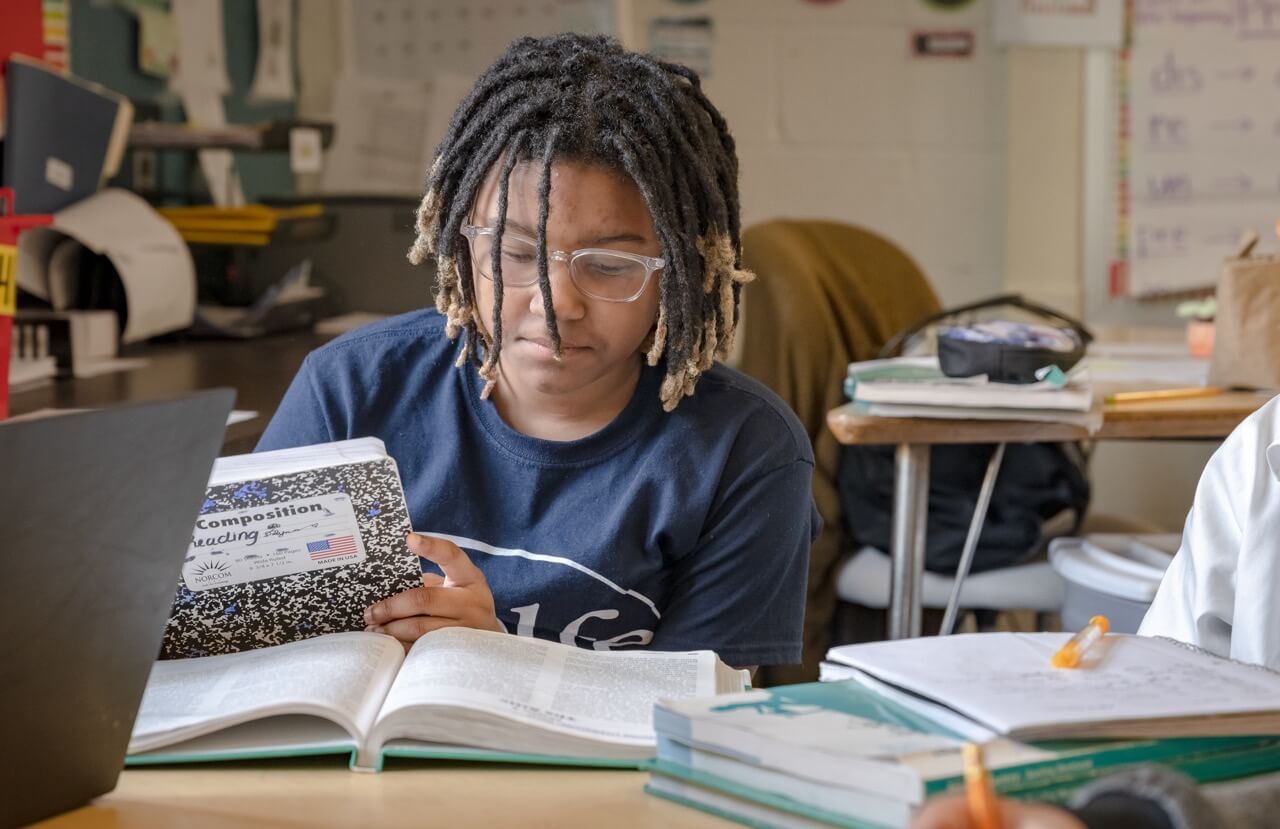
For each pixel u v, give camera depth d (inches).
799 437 45.9
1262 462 37.4
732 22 137.6
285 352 75.9
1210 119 135.2
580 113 39.9
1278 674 29.1
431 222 43.5
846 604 85.7
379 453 37.2
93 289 75.6
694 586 43.8
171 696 31.7
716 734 26.6
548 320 39.8
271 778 28.8
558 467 43.5
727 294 43.3
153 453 25.1
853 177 139.3
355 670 32.3
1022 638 31.6
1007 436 65.1
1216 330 72.1
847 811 24.6
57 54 82.8
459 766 29.6
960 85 137.6
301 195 89.8
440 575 43.5
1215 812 21.1
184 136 88.1
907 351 84.8
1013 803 21.0
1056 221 136.4
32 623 24.4
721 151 43.2
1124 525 89.2
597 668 33.6
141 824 26.1
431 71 125.2
